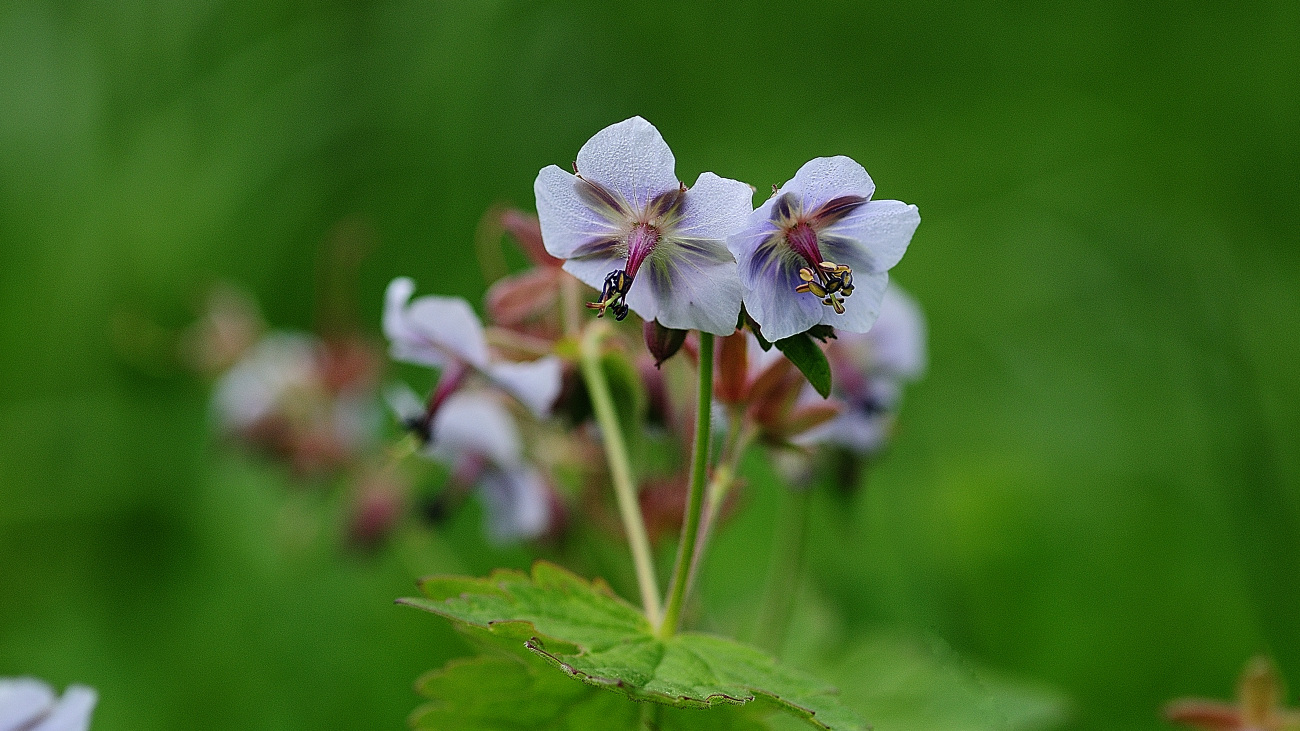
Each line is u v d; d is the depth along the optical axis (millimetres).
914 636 528
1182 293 813
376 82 930
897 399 516
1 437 771
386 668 635
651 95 1059
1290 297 815
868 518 635
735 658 419
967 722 508
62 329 814
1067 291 883
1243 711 469
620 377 459
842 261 411
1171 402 745
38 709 423
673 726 426
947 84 1110
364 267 879
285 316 867
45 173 858
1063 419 769
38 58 878
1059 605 609
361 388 681
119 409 796
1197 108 1003
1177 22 1041
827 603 537
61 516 753
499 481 516
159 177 853
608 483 502
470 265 870
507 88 953
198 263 840
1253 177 938
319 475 675
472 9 934
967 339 865
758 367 445
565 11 1005
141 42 896
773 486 674
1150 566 623
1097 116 1040
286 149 893
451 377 467
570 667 405
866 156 1028
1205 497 666
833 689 413
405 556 668
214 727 635
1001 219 976
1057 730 523
